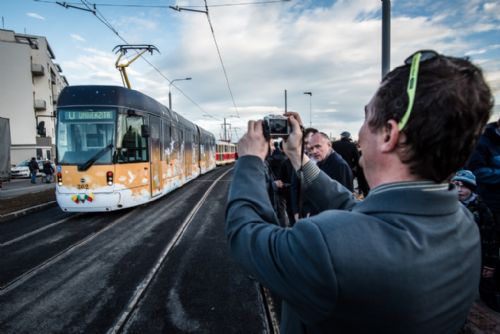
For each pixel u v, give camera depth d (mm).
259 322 3104
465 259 766
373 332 676
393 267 661
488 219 3045
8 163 14773
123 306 3451
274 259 756
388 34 6176
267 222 937
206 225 7109
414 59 774
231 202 964
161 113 10531
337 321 699
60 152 7730
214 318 3184
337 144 6215
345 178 3809
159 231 6621
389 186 779
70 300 3613
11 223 7859
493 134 3260
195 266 4590
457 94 694
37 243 5930
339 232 698
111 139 7824
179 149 13195
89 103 7914
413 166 750
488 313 2938
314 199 1274
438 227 733
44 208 9969
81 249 5488
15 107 41219
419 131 711
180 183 13234
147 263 4746
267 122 1164
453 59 761
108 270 4492
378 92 831
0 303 3570
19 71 41469
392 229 704
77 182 7613
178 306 3432
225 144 40438
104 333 2965
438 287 695
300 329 883
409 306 661
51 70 51625
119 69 13695
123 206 8016
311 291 689
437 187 760
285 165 4355
